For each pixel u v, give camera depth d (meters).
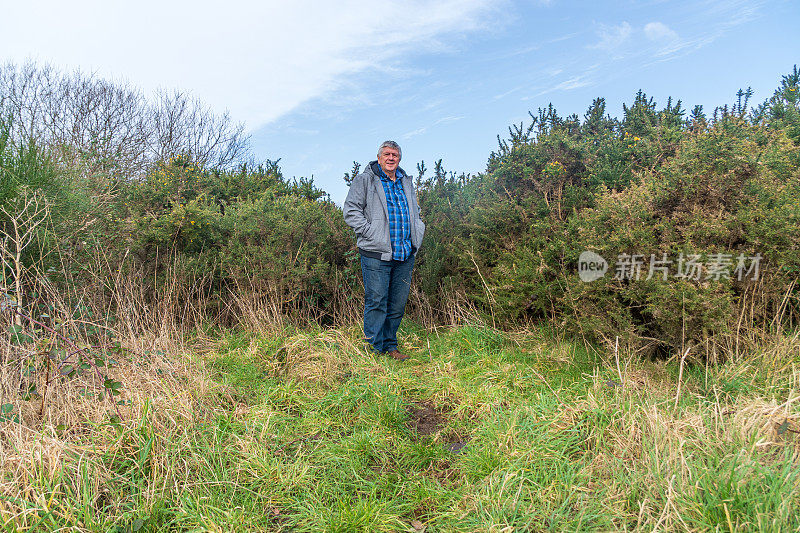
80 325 3.88
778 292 3.69
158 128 17.89
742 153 3.85
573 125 6.74
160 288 5.30
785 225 3.49
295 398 3.62
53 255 4.21
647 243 3.77
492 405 3.35
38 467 2.35
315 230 5.83
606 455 2.57
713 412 2.74
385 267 4.52
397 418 3.35
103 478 2.41
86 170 5.54
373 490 2.50
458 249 5.53
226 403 3.49
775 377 3.13
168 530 2.21
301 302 5.74
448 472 2.76
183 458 2.63
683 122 6.16
